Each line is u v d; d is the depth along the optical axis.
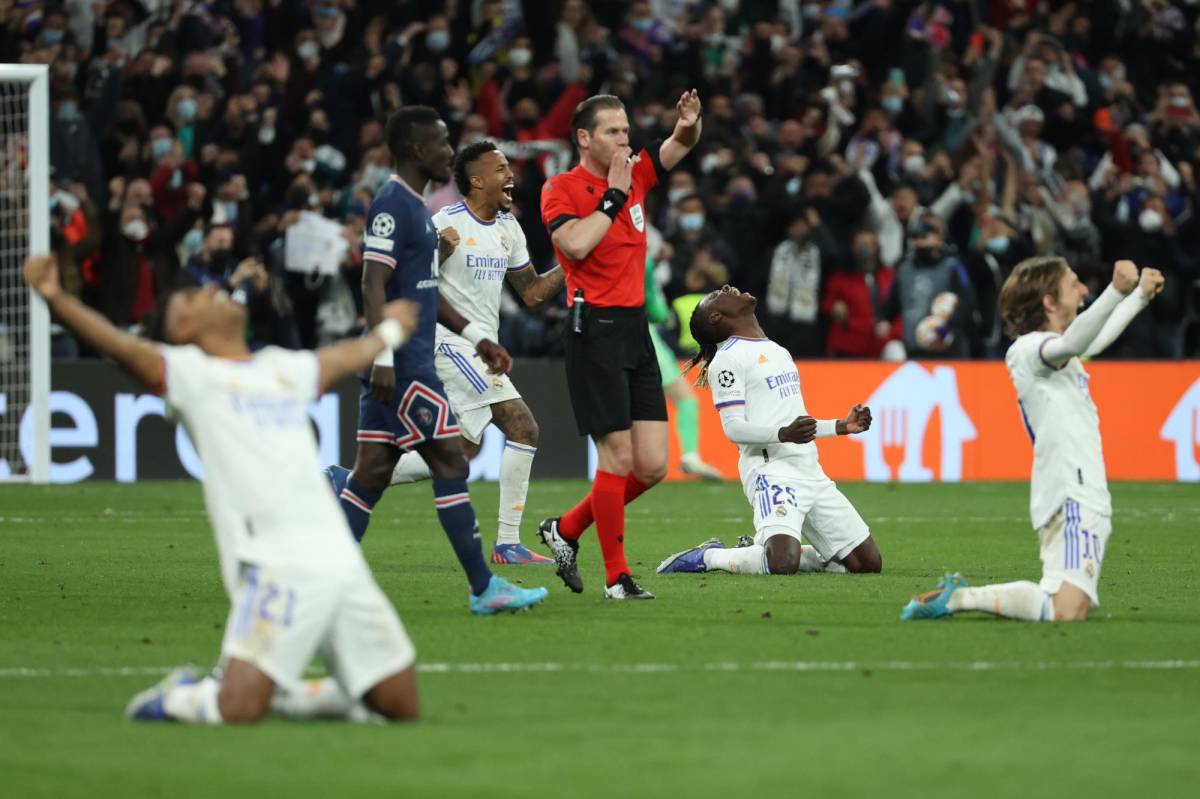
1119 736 17.33
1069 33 79.19
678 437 63.81
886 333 64.44
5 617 26.59
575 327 28.09
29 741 16.83
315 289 61.25
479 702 19.20
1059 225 68.56
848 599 28.97
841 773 15.62
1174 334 68.19
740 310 34.31
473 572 26.66
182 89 66.00
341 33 70.62
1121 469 64.44
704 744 16.94
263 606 17.20
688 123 28.20
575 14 71.88
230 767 15.70
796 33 80.44
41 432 54.88
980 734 17.44
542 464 63.09
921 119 72.06
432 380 26.58
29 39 68.88
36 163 53.75
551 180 28.39
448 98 67.94
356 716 17.98
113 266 61.62
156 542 40.06
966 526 45.81
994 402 63.81
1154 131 74.88
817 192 65.12
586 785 15.14
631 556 37.94
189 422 17.73
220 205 63.03
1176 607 28.06
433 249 26.98
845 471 63.62
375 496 27.88
